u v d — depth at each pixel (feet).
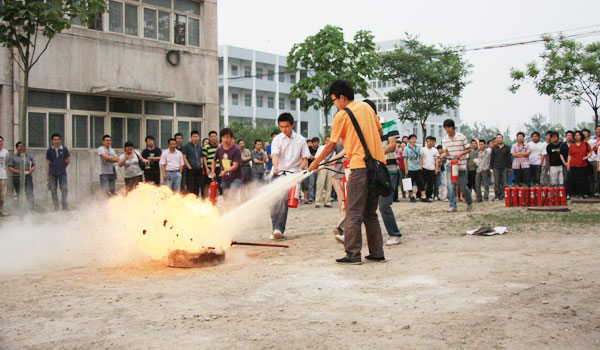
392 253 21.89
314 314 12.96
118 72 57.57
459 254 20.81
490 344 10.71
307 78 55.26
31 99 51.37
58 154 44.65
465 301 13.83
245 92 208.23
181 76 63.52
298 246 24.84
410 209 42.96
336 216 39.58
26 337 11.46
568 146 50.21
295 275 17.71
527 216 33.42
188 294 15.24
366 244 25.43
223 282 16.85
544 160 54.49
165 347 10.74
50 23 33.32
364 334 11.40
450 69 100.42
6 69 49.03
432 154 51.65
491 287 15.24
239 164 31.89
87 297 14.99
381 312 13.01
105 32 56.44
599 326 11.72
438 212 38.75
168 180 44.47
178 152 44.75
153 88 60.75
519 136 54.34
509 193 40.40
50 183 44.37
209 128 66.39
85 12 33.88
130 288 16.17
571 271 17.08
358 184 19.36
